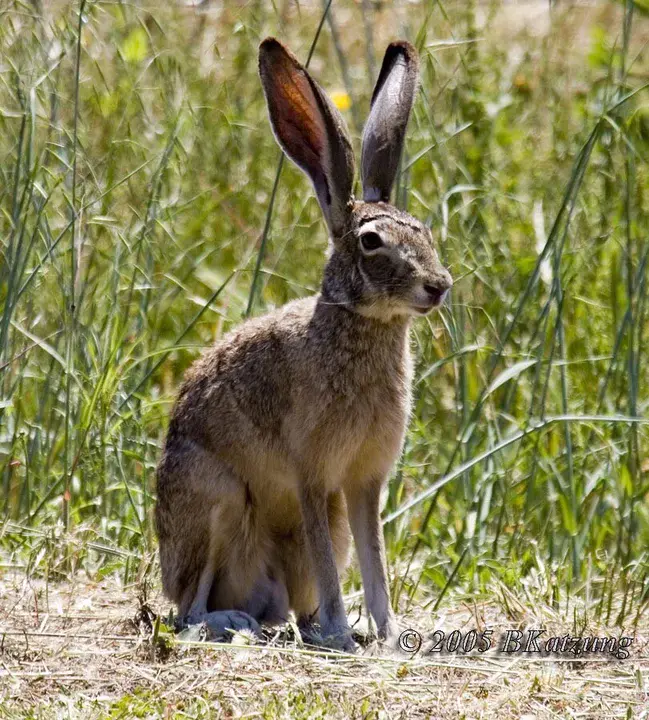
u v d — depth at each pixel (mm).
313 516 9336
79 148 12750
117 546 10938
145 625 9086
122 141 13188
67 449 11266
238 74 15664
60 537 10484
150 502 11523
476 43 15297
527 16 18766
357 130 13578
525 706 7820
